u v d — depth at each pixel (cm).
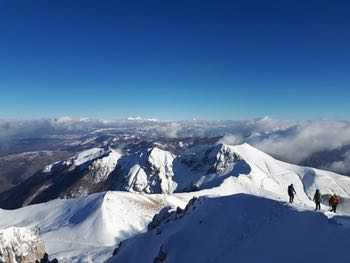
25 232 10119
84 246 15512
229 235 5631
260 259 4628
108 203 18875
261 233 5197
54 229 17512
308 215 5009
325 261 4028
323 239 4416
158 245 6894
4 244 9350
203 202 6869
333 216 4900
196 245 5888
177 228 6900
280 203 5750
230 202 6300
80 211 18725
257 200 6053
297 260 4256
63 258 12875
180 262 5716
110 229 17000
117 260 7669
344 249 4081
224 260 5081
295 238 4688
